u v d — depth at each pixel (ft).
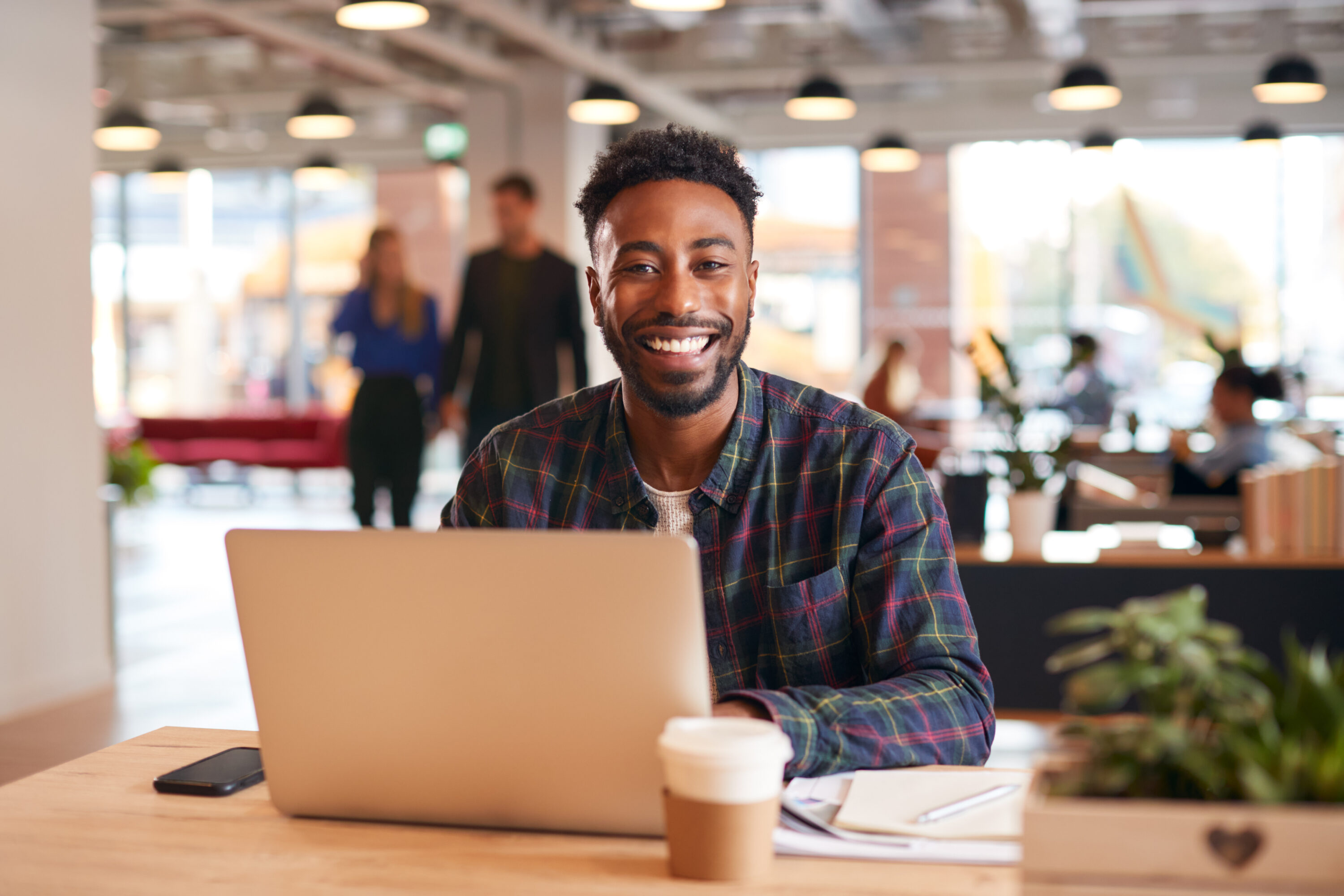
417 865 3.32
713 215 4.77
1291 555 12.17
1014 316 39.83
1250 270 38.17
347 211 43.32
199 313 43.86
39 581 14.94
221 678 16.34
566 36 29.43
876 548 4.81
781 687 4.87
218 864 3.35
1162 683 2.57
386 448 20.47
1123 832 2.52
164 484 42.63
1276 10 29.22
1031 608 12.34
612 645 3.35
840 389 41.22
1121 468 21.59
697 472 5.11
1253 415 15.60
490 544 3.39
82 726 14.02
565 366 19.57
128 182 43.39
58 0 15.25
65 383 15.40
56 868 3.33
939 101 39.09
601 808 3.48
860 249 40.83
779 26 31.89
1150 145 38.42
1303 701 2.57
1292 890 2.44
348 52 30.30
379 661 3.52
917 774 3.95
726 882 3.15
